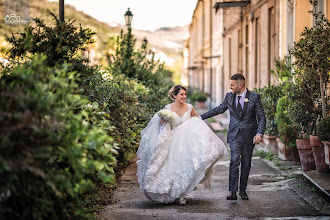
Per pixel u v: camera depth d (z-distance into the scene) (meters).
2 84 3.90
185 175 6.15
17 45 6.43
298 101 8.52
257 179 8.02
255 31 17.41
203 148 6.14
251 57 18.14
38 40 6.62
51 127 3.90
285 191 6.97
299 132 9.15
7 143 3.41
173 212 5.82
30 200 4.05
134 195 6.97
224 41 25.94
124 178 8.30
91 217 5.13
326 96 8.48
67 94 4.52
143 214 5.73
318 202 6.20
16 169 3.50
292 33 11.73
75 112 5.09
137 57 15.57
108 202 6.43
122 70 15.01
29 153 3.66
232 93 6.62
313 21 10.76
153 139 6.35
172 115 6.27
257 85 17.03
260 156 10.69
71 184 4.15
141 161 6.45
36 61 4.32
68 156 4.18
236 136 6.46
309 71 8.01
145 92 12.68
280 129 9.41
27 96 3.82
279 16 13.17
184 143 6.27
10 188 3.46
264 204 6.18
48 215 4.38
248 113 6.46
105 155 4.71
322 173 7.46
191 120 6.39
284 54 12.57
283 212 5.72
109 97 7.68
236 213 5.72
